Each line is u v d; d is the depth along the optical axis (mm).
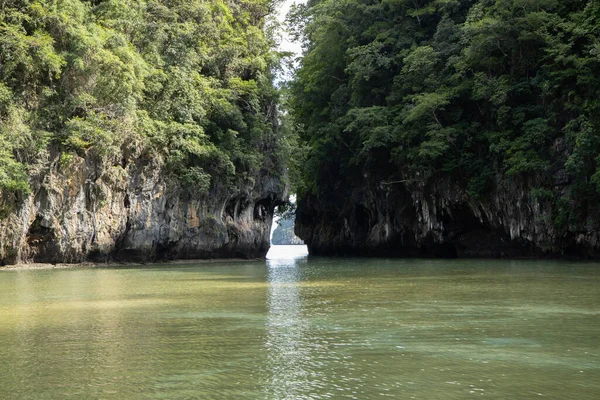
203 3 53188
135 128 43875
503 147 47375
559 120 45719
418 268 36750
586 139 39875
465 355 10750
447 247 57969
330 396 8242
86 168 40875
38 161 37875
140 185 45250
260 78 57219
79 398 8203
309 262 48719
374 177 61875
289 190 62312
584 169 41844
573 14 44812
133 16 46594
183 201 49625
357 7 61188
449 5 55938
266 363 10203
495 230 52344
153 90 46219
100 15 44469
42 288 24016
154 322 14633
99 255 43281
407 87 55969
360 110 56344
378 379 9117
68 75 39875
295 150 60875
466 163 51281
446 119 53594
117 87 41531
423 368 9812
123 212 44312
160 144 46625
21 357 10750
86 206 41562
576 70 43031
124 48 42156
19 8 38375
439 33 54688
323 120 66688
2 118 36312
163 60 48875
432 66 54188
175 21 50562
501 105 48375
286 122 60062
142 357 10719
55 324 14375
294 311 16516
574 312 15977
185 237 49938
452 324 14078
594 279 26656
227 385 8812
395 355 10797
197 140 48844
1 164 35406
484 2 51438
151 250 47094
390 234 61062
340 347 11500
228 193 53281
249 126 55719
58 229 39750
